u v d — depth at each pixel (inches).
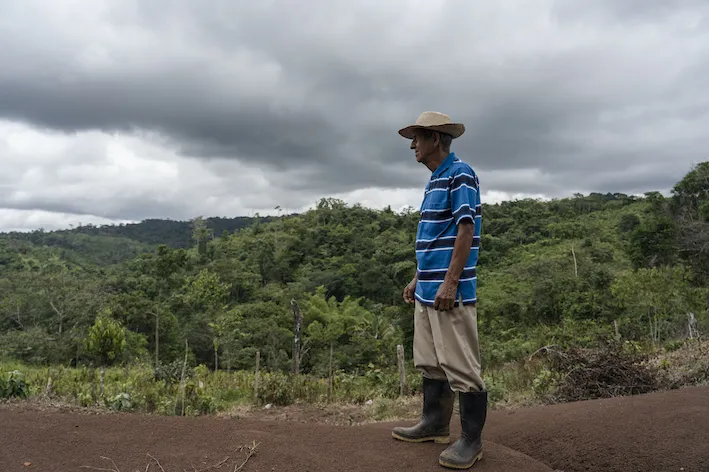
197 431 109.5
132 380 338.0
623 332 581.3
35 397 201.2
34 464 89.2
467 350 93.4
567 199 2662.4
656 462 109.6
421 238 99.3
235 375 390.9
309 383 338.3
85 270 2193.7
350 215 2593.5
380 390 326.6
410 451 99.7
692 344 372.5
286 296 1477.6
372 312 1370.6
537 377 248.2
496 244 1961.1
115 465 90.0
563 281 938.7
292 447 100.7
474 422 93.5
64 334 1009.5
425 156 100.6
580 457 117.4
